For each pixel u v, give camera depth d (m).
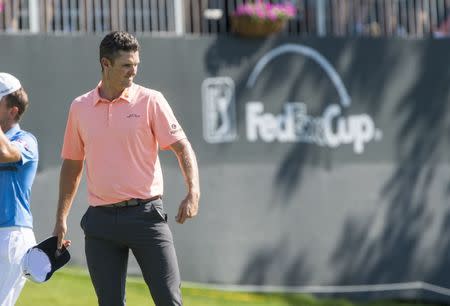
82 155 20.73
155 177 19.92
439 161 46.91
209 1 45.59
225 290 43.19
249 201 43.88
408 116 46.56
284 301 43.25
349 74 45.72
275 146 44.41
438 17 48.00
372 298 45.44
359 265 45.31
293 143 44.69
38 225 40.59
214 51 43.78
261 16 43.56
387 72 46.34
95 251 19.88
